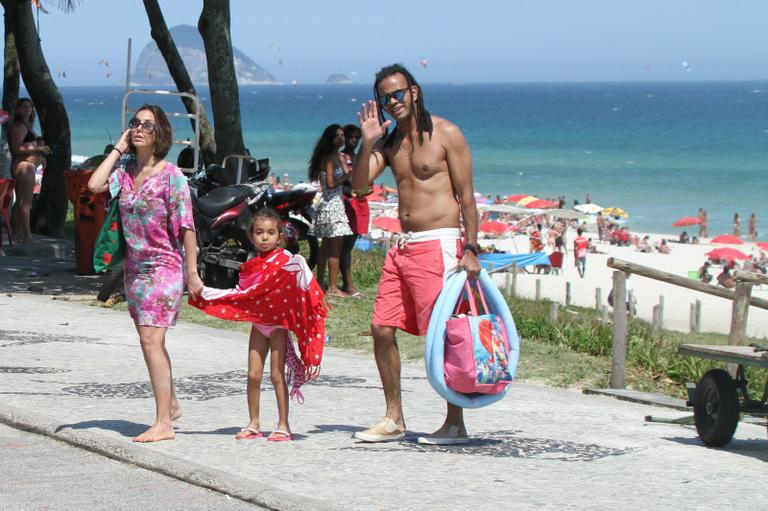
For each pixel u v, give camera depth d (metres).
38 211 37.38
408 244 13.00
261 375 13.18
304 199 27.06
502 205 111.62
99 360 18.72
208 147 33.81
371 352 21.94
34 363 18.12
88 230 29.08
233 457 12.19
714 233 131.12
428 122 12.91
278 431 13.14
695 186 176.88
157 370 12.84
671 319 67.44
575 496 10.95
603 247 112.69
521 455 12.96
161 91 28.48
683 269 97.81
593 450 13.48
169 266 12.84
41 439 13.04
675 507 10.63
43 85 36.66
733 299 17.97
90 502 10.55
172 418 13.79
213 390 16.66
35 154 33.44
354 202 27.02
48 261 31.91
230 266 24.69
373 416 15.23
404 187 13.10
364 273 30.44
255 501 10.57
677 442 14.58
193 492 10.95
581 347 22.73
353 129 26.53
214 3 29.89
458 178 12.94
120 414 14.30
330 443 13.16
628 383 20.44
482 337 12.62
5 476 11.39
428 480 11.43
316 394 16.89
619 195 165.75
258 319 12.80
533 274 88.94
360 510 10.14
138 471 11.73
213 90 30.23
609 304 70.38
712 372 14.48
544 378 20.19
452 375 12.72
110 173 12.74
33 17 36.59
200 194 27.28
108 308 25.02
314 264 28.03
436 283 12.90
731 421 14.11
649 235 124.12
